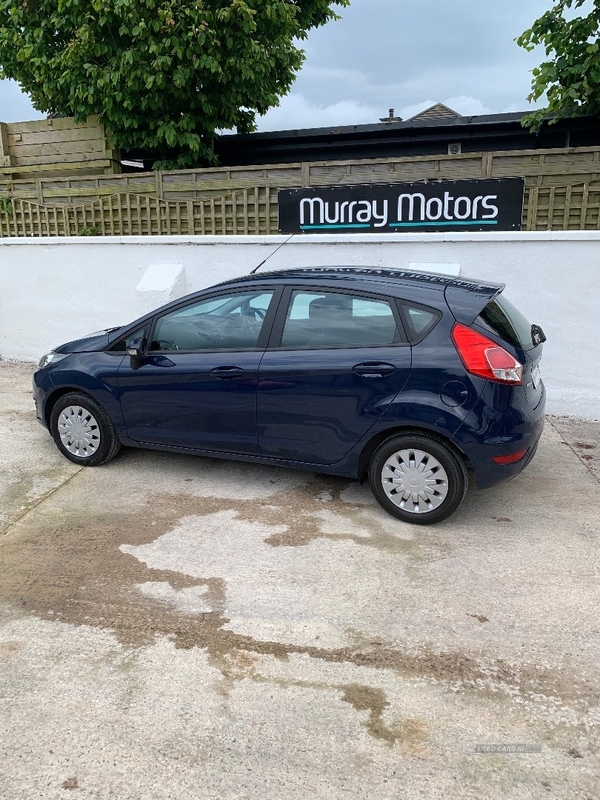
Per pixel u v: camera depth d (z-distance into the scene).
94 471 4.89
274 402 4.17
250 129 11.36
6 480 4.71
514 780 2.17
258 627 3.01
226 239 7.21
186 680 2.66
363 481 4.28
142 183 8.84
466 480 3.92
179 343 4.53
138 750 2.30
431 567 3.55
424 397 3.78
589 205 6.71
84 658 2.79
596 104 8.21
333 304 4.09
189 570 3.50
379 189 7.08
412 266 6.43
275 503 4.37
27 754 2.28
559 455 5.34
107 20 8.54
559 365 6.29
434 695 2.58
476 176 7.49
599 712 2.49
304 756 2.27
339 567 3.54
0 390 7.20
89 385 4.72
